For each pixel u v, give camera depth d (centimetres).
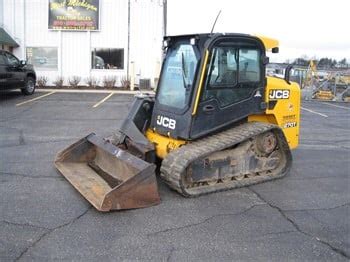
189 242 476
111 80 2403
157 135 693
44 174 713
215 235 496
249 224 532
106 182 645
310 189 686
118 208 552
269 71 1145
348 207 607
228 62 658
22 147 916
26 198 598
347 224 542
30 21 2384
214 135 667
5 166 759
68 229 501
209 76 639
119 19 2392
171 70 683
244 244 475
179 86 660
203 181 644
